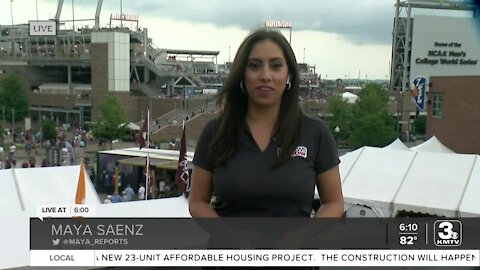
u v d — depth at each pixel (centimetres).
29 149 4894
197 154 248
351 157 1550
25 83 9319
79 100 8525
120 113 5934
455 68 10238
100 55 8181
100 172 3086
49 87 9906
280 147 228
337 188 238
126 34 8269
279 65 228
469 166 1388
